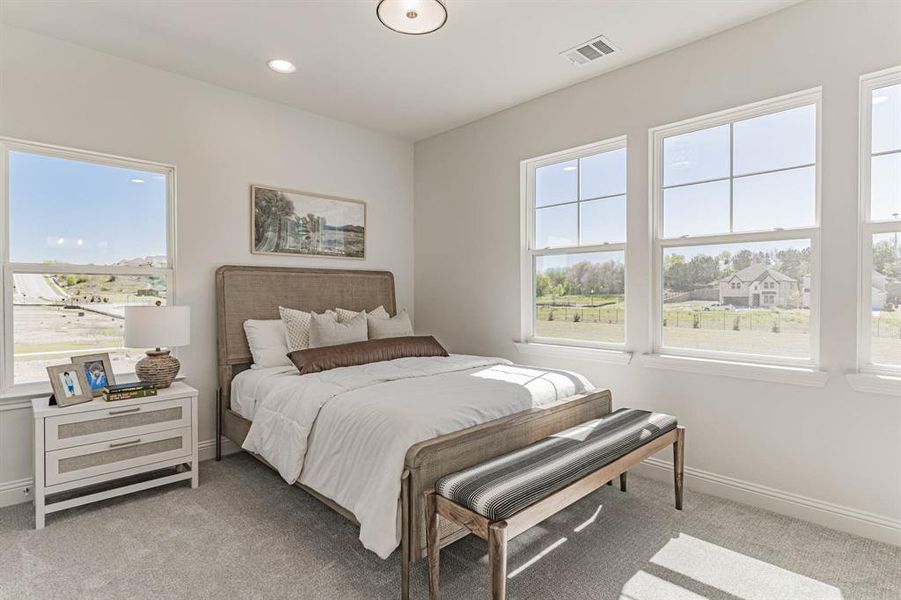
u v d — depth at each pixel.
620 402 3.24
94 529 2.39
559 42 2.86
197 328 3.42
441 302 4.54
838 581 1.96
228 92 3.56
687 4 2.48
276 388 2.84
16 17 2.60
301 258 3.99
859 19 2.32
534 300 3.85
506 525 1.58
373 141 4.48
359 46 2.91
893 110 2.29
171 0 2.45
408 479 1.84
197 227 3.42
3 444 2.65
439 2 2.30
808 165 2.54
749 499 2.67
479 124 4.16
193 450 2.92
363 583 1.95
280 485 2.96
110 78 3.03
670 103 2.97
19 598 1.84
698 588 1.92
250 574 2.01
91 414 2.57
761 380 2.63
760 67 2.62
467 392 2.46
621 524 2.44
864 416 2.32
